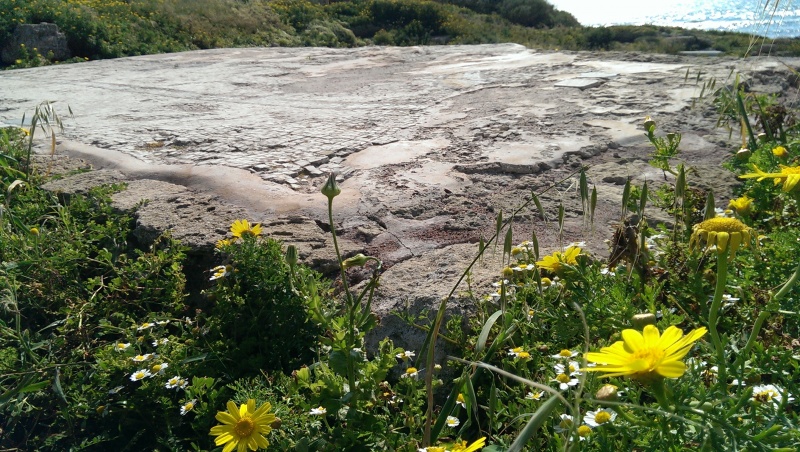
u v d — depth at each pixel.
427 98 6.56
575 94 6.26
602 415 1.63
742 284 2.29
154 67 9.59
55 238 3.60
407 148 4.82
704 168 4.11
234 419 1.85
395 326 2.65
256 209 3.83
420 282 2.89
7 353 2.86
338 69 8.84
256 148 4.99
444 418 1.83
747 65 7.03
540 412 1.21
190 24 16.31
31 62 12.54
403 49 10.52
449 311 2.63
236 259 2.79
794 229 2.64
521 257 2.96
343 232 3.52
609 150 4.63
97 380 2.69
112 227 3.66
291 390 2.12
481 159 4.48
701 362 1.73
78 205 3.93
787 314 2.12
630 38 21.34
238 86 7.80
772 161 3.22
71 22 13.75
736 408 1.48
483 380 2.39
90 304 3.16
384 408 2.10
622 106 5.69
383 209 3.75
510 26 26.36
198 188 4.22
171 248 3.38
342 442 1.98
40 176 4.50
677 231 2.88
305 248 3.27
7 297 3.03
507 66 8.16
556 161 4.40
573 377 1.98
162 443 2.39
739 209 2.51
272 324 2.70
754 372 1.75
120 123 5.96
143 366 2.62
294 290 2.58
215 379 2.59
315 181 4.28
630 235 2.50
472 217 3.63
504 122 5.39
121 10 15.82
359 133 5.30
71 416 2.63
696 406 1.50
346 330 2.14
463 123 5.45
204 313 2.93
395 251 3.31
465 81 7.37
